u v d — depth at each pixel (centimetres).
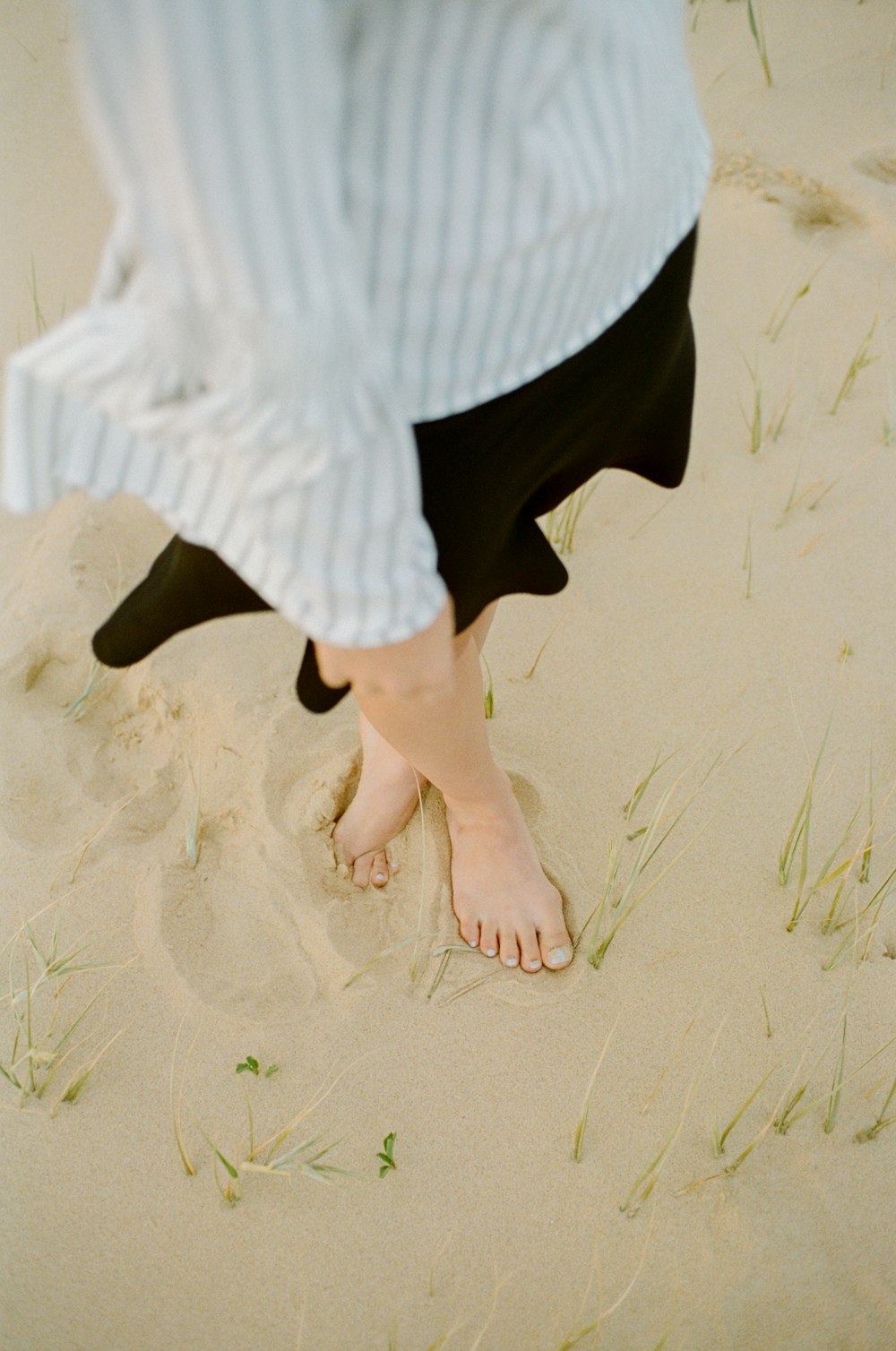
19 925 193
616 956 194
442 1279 165
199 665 221
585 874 203
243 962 190
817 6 363
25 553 239
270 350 83
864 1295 164
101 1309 162
